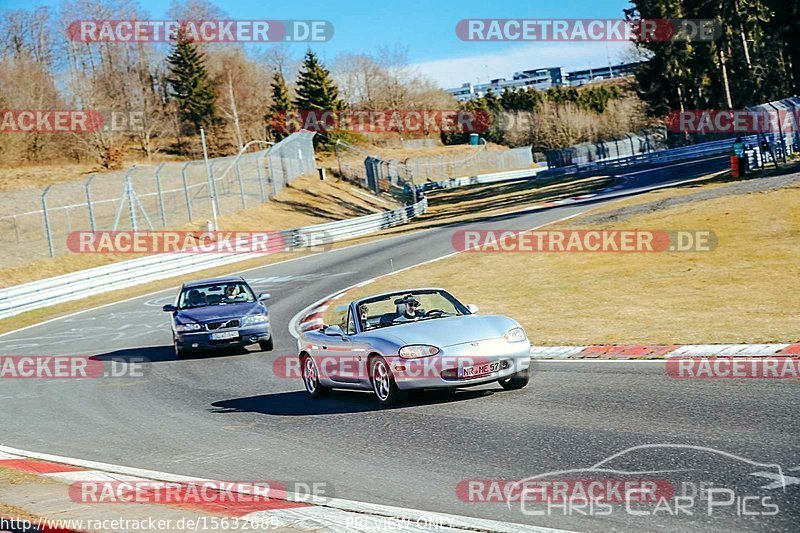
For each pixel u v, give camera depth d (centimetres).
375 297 1030
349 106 11188
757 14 6875
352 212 5862
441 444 715
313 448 765
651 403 784
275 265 3381
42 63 7900
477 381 878
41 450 886
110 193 5503
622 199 3738
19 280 3241
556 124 11612
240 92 8719
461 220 4331
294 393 1125
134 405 1134
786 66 6875
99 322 2352
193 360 1555
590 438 675
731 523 455
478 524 493
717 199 2944
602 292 1830
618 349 1143
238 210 4950
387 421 843
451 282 2286
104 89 7631
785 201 2642
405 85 11400
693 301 1576
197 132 8512
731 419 688
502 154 10375
